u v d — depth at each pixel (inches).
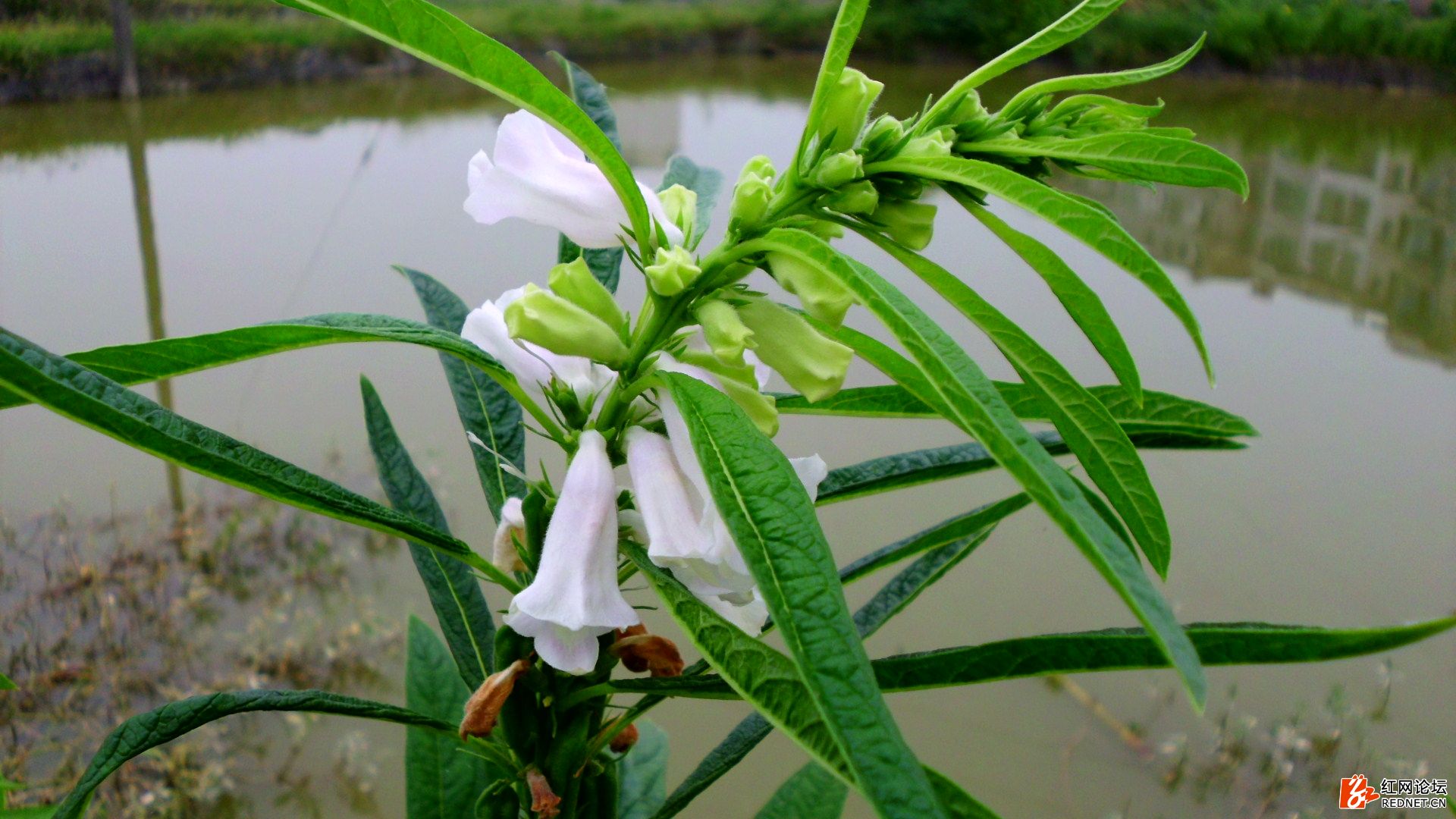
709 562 4.6
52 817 6.5
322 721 18.5
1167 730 18.5
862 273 3.7
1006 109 4.8
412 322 5.0
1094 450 4.5
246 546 21.7
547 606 4.6
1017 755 17.9
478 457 6.5
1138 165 4.4
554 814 5.4
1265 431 25.4
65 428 25.2
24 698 17.9
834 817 8.1
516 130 5.2
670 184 6.6
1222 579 21.0
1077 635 4.4
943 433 24.9
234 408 25.0
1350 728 18.6
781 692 3.6
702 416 4.0
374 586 21.3
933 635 19.9
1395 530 22.2
